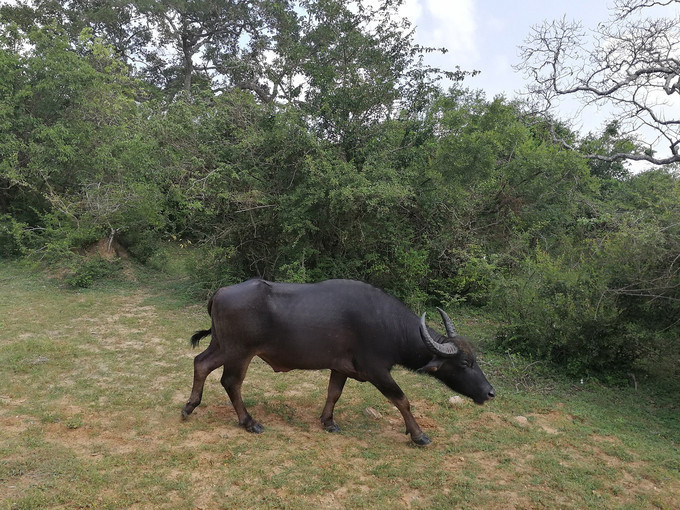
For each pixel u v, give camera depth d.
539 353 7.82
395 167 11.06
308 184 10.02
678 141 8.27
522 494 4.27
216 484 4.08
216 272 11.52
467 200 11.59
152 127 10.58
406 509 3.95
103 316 9.64
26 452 4.39
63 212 13.03
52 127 13.78
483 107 12.27
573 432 5.62
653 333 7.12
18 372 6.50
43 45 14.45
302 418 5.67
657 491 4.48
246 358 5.12
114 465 4.27
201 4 25.00
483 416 5.96
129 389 6.14
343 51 11.08
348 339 5.06
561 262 8.62
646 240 6.56
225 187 10.38
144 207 12.59
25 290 11.47
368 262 11.25
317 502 3.95
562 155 12.44
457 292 11.51
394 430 5.50
